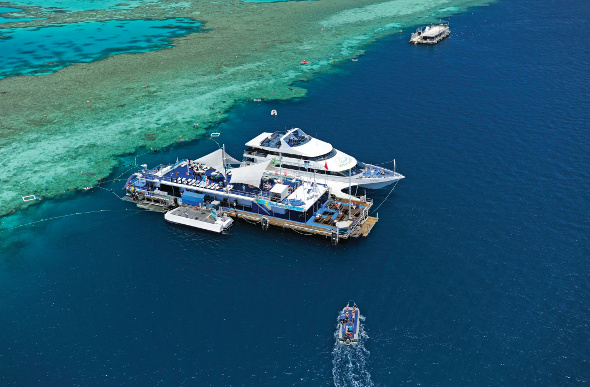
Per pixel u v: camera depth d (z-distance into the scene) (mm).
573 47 167000
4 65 166625
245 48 179250
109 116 127812
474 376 56375
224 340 61656
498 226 80750
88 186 97562
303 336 61812
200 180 92500
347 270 72750
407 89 138000
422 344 60281
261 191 87500
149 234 83062
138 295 69312
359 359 58750
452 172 96625
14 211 89875
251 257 76562
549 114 119062
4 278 73375
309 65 160000
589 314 63656
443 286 68812
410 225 82125
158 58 170500
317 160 92812
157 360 59438
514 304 65438
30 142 115312
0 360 60031
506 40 178375
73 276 73375
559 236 77875
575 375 56125
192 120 123938
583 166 96750
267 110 128000
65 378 57688
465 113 121500
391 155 103438
